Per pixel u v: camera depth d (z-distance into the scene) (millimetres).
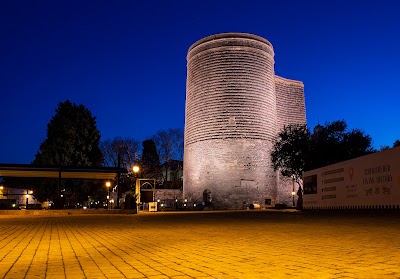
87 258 6898
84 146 46125
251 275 4938
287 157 42281
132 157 68812
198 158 56500
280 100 67000
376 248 7156
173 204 63125
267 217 21172
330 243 8086
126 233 11938
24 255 7316
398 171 19359
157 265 5988
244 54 56281
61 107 47031
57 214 29297
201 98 57219
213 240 9297
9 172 33375
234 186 53500
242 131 54500
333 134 39125
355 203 23406
